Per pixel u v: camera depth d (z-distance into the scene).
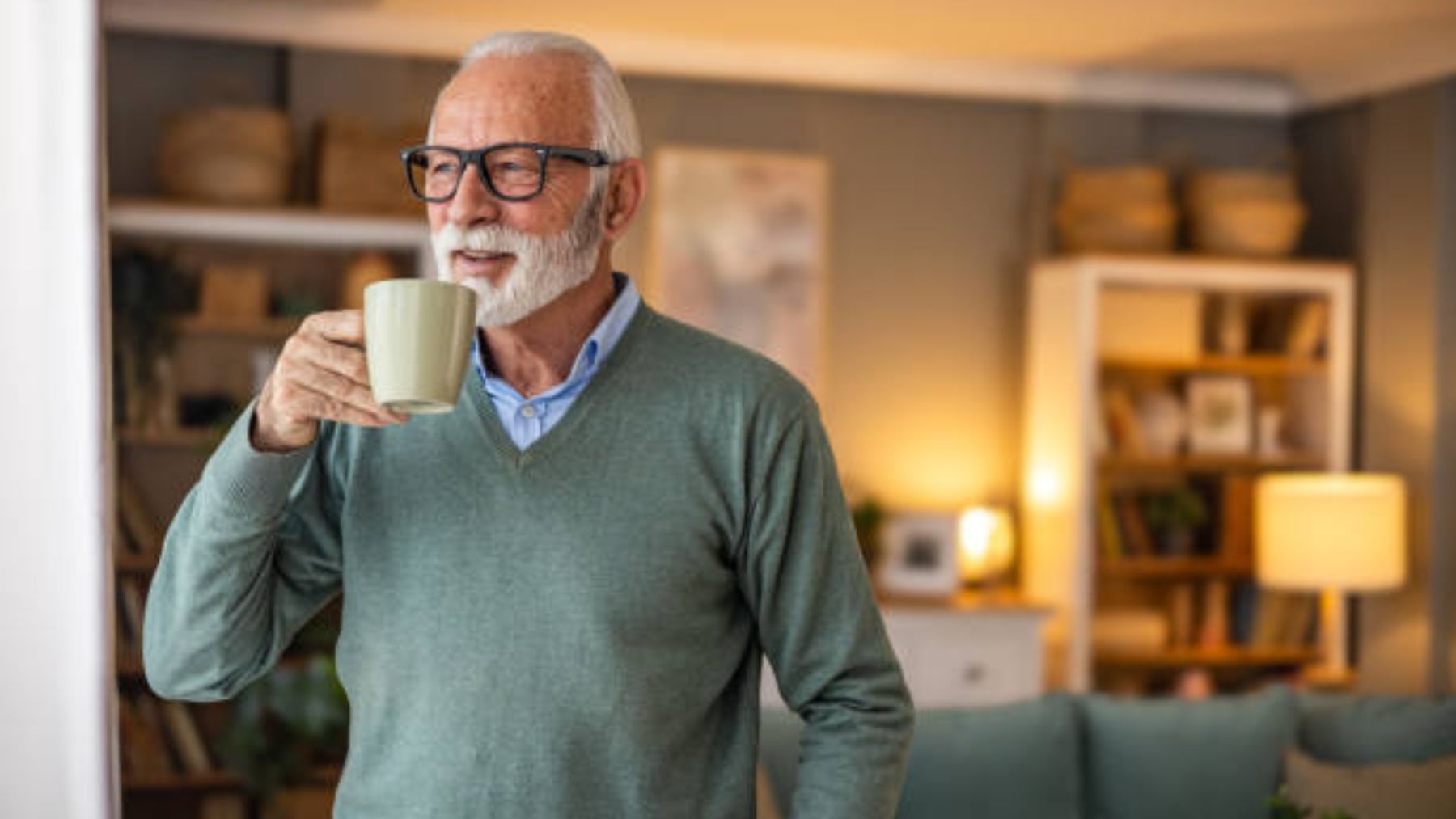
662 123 5.43
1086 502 5.28
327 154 4.72
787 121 5.54
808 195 5.48
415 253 4.75
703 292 5.40
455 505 1.42
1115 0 4.62
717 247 5.41
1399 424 5.39
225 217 4.59
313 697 4.26
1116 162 5.72
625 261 5.38
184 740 4.62
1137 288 5.38
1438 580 5.23
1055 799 3.26
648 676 1.42
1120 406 5.42
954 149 5.69
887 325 5.64
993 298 5.73
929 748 3.22
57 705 1.18
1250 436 5.53
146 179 4.94
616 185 1.51
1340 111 5.70
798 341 5.48
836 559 1.54
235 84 5.00
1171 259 5.34
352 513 1.44
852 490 5.62
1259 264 5.39
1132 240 5.37
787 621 1.53
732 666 1.51
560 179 1.41
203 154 4.59
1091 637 5.37
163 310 4.60
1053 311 5.45
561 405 1.47
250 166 4.62
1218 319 5.48
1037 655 5.17
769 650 1.56
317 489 1.48
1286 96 5.83
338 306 4.73
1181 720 3.39
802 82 5.47
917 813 3.18
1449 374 5.21
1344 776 3.17
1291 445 5.57
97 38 1.19
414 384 1.12
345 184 4.73
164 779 4.61
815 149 5.57
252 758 4.32
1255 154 5.96
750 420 1.48
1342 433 5.46
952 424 5.70
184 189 4.61
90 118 1.18
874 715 1.54
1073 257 5.34
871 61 5.43
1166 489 5.58
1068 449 5.34
